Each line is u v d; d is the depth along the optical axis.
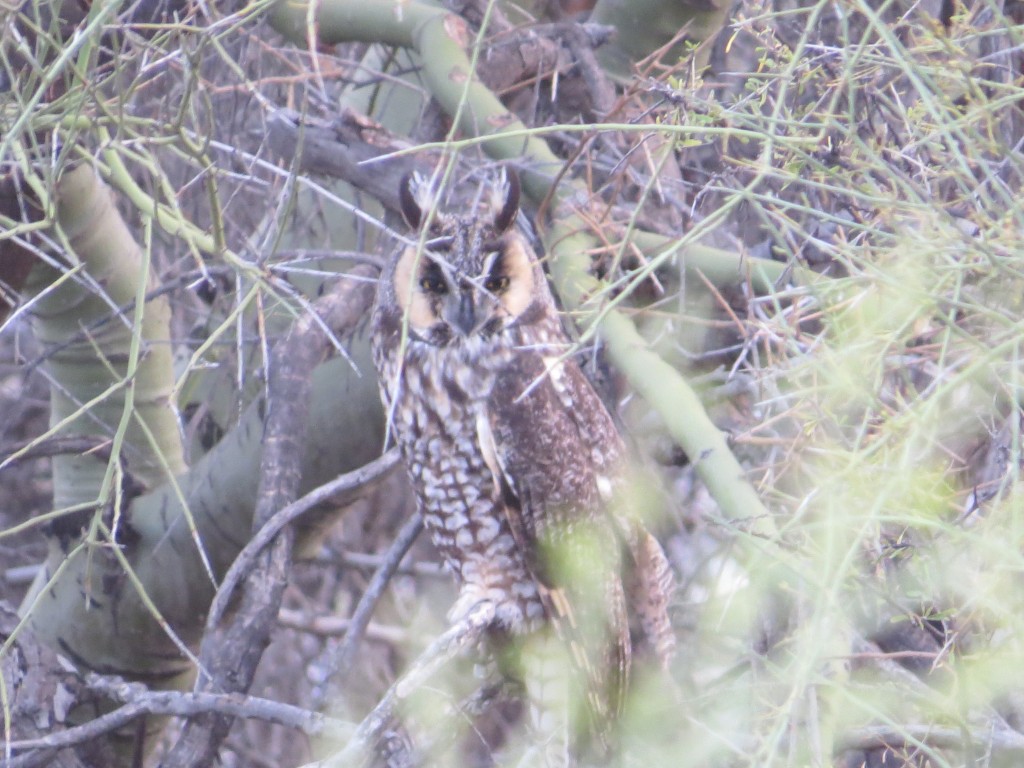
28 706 8.93
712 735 6.85
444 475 9.21
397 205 9.54
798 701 5.77
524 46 10.00
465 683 10.21
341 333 9.84
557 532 9.02
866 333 5.84
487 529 9.18
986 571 6.27
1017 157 5.79
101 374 11.08
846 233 7.40
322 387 10.75
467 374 8.97
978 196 6.21
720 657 9.54
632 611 9.47
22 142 7.35
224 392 12.95
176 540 11.13
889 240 6.80
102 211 10.32
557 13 12.52
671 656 9.57
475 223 8.95
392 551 9.67
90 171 9.92
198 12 9.45
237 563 8.90
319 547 11.55
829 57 6.90
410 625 13.62
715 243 9.68
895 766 8.92
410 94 11.90
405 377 9.13
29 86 6.75
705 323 7.75
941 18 8.14
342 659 9.24
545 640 9.17
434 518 9.37
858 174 6.68
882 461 6.24
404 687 7.73
